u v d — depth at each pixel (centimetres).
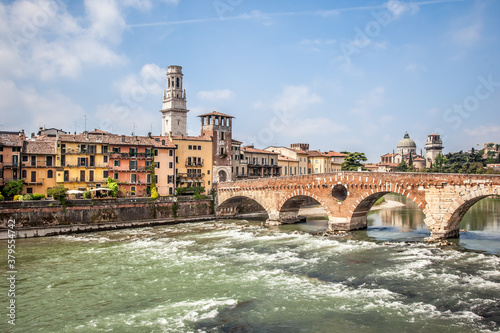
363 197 7894
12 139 9600
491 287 4372
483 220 9462
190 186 12031
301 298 4194
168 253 6394
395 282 4616
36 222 8256
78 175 10169
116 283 4809
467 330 3400
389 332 3400
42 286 4734
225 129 12875
